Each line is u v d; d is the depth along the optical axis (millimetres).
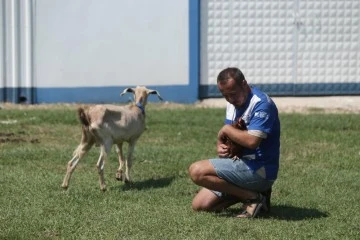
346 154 24156
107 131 18844
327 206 17641
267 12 37469
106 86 37000
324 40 37812
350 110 35438
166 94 37250
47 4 36406
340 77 38031
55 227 15594
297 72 37844
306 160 23391
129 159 19922
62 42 36625
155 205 17516
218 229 15422
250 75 37812
